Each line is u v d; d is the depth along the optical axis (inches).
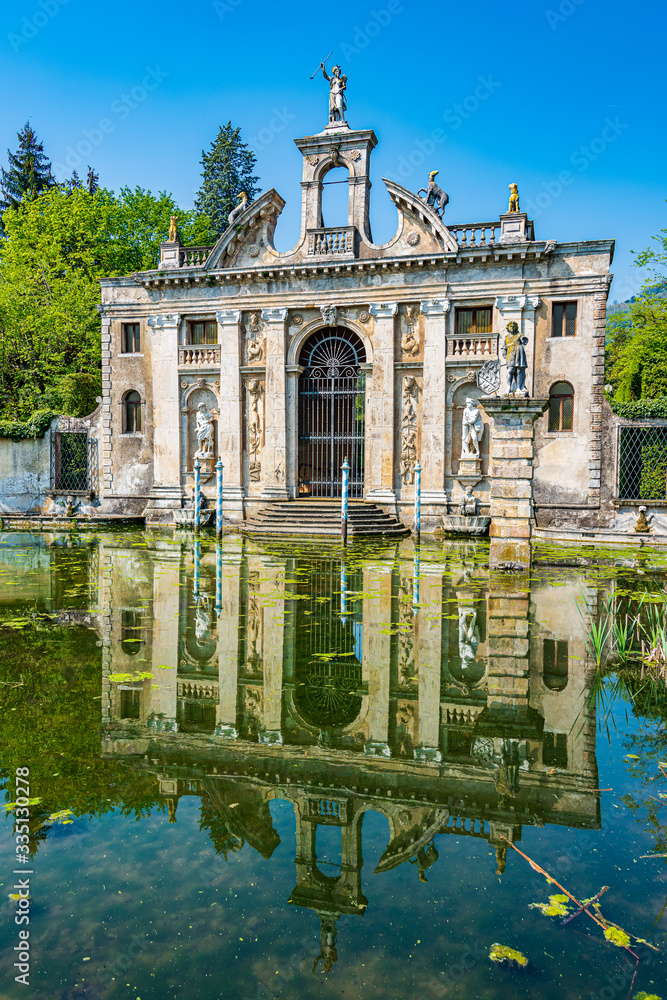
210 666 288.0
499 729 223.9
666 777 191.0
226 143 1736.0
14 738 213.2
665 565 605.9
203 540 775.1
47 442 1057.5
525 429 546.3
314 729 223.6
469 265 851.4
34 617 372.2
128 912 133.4
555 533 818.2
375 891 141.5
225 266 956.6
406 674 278.5
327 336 949.8
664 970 119.1
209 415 967.6
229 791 182.4
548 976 116.3
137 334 1023.0
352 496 984.9
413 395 892.6
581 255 816.3
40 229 1371.8
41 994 110.3
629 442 826.8
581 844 158.2
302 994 111.5
